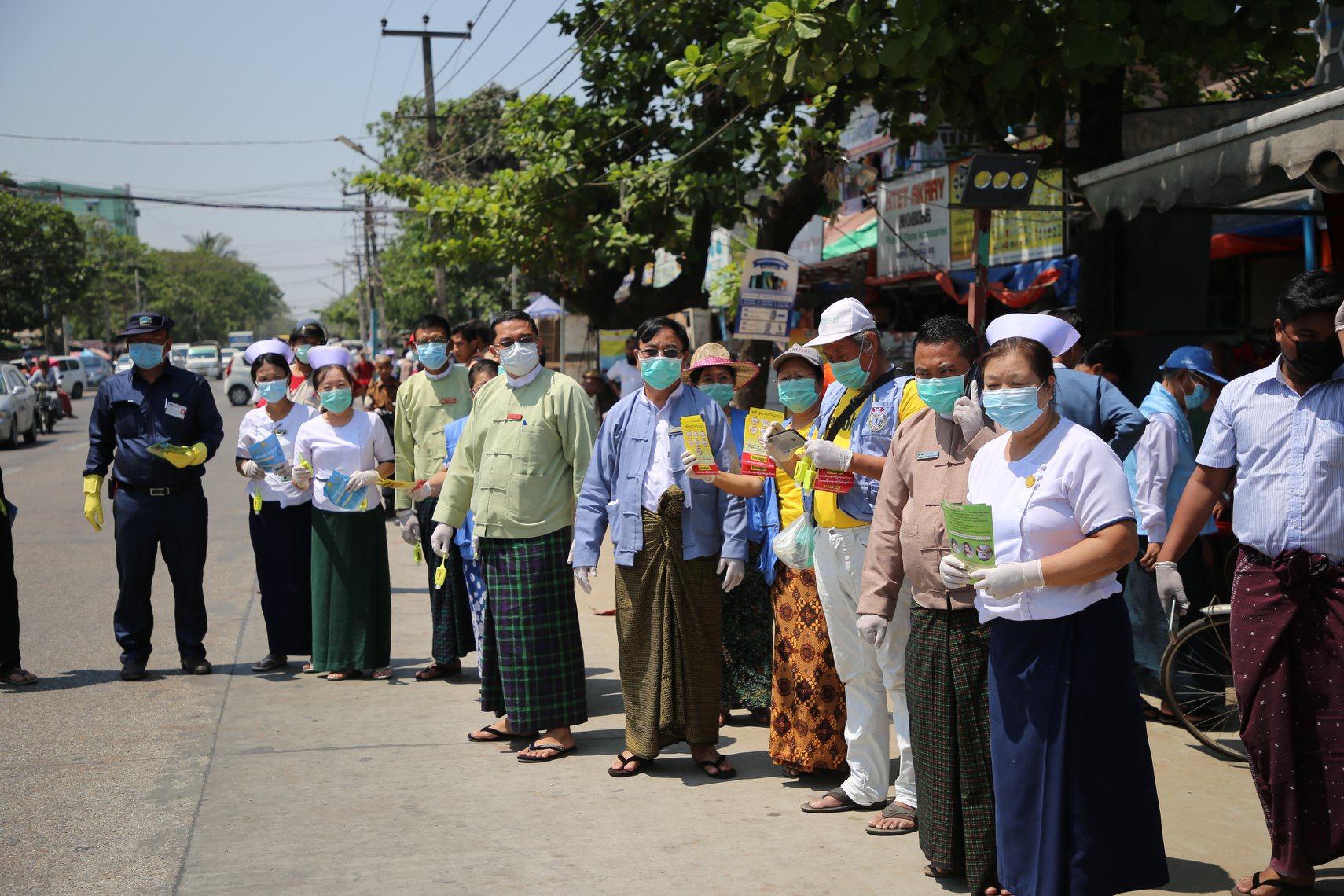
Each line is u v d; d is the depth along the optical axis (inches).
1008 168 279.7
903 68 297.1
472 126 1077.8
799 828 176.7
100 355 2059.5
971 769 148.8
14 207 2231.8
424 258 593.9
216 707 246.4
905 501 159.3
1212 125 322.3
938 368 150.9
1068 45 281.0
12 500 630.5
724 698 233.6
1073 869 130.9
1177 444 222.1
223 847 170.1
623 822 179.6
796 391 189.9
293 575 276.1
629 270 572.1
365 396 564.4
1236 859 163.0
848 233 695.1
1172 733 223.8
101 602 361.4
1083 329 322.0
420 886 156.3
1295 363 146.2
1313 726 145.8
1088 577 128.0
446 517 229.5
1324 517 145.0
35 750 216.5
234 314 5059.1
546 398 215.8
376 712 243.1
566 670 214.5
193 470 272.8
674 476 200.1
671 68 323.6
